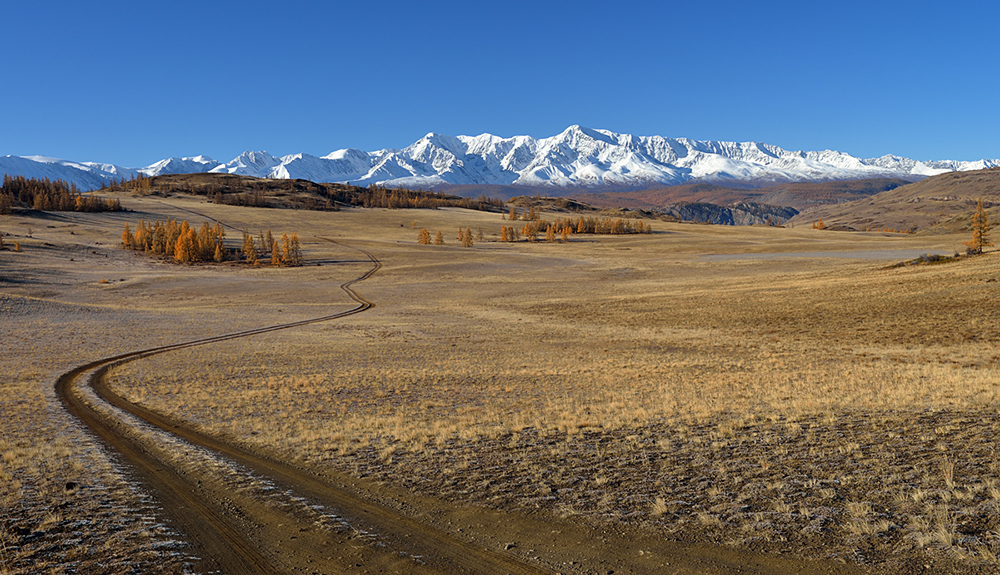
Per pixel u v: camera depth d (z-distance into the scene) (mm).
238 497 11906
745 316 52250
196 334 54594
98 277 108312
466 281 105625
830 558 7730
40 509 11164
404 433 17297
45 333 52094
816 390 21578
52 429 19875
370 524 10234
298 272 122188
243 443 17312
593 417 18500
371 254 154000
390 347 44781
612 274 111125
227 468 14016
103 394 28141
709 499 10227
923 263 75188
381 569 8461
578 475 12227
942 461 11125
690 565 7945
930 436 13070
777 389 22484
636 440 14828
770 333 43719
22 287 91875
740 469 11797
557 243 194625
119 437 18656
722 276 99688
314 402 24594
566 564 8305
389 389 27578
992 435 12625
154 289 95688
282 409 23094
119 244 165250
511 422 18453
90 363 39500
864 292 56688
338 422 20078
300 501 11477
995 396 17172
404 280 109000
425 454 14656
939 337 35406
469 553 8875
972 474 10234
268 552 9156
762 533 8672
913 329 38875
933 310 43906
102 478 13383
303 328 58031
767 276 89062
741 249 168500
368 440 16688
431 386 28312
